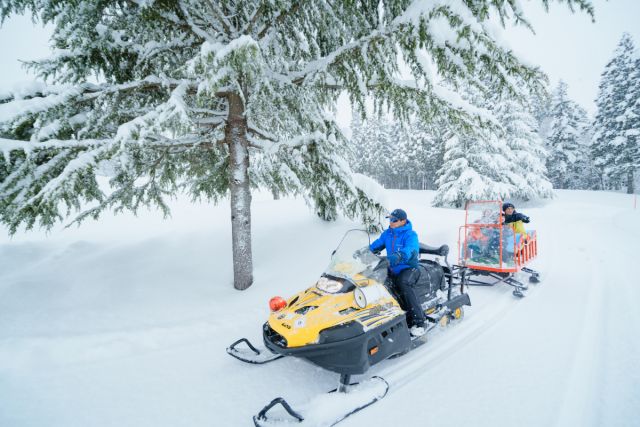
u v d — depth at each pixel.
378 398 2.96
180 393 3.21
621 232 12.73
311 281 6.24
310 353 2.90
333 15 5.12
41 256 7.71
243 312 5.13
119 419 2.85
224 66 3.90
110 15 5.02
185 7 5.08
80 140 4.54
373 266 3.63
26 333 4.36
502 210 6.39
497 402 2.93
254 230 8.84
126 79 5.48
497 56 3.93
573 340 3.99
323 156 5.35
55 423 2.79
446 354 3.80
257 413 2.93
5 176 4.41
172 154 6.39
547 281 6.48
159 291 5.91
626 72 31.28
